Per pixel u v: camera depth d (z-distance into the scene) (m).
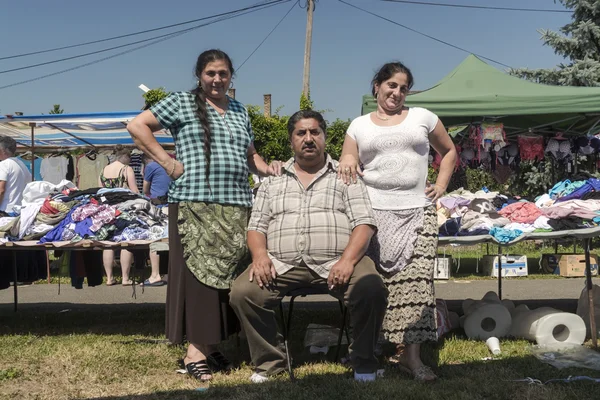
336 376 3.71
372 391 3.37
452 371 3.81
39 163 12.10
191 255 3.75
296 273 3.65
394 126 3.80
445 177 3.93
